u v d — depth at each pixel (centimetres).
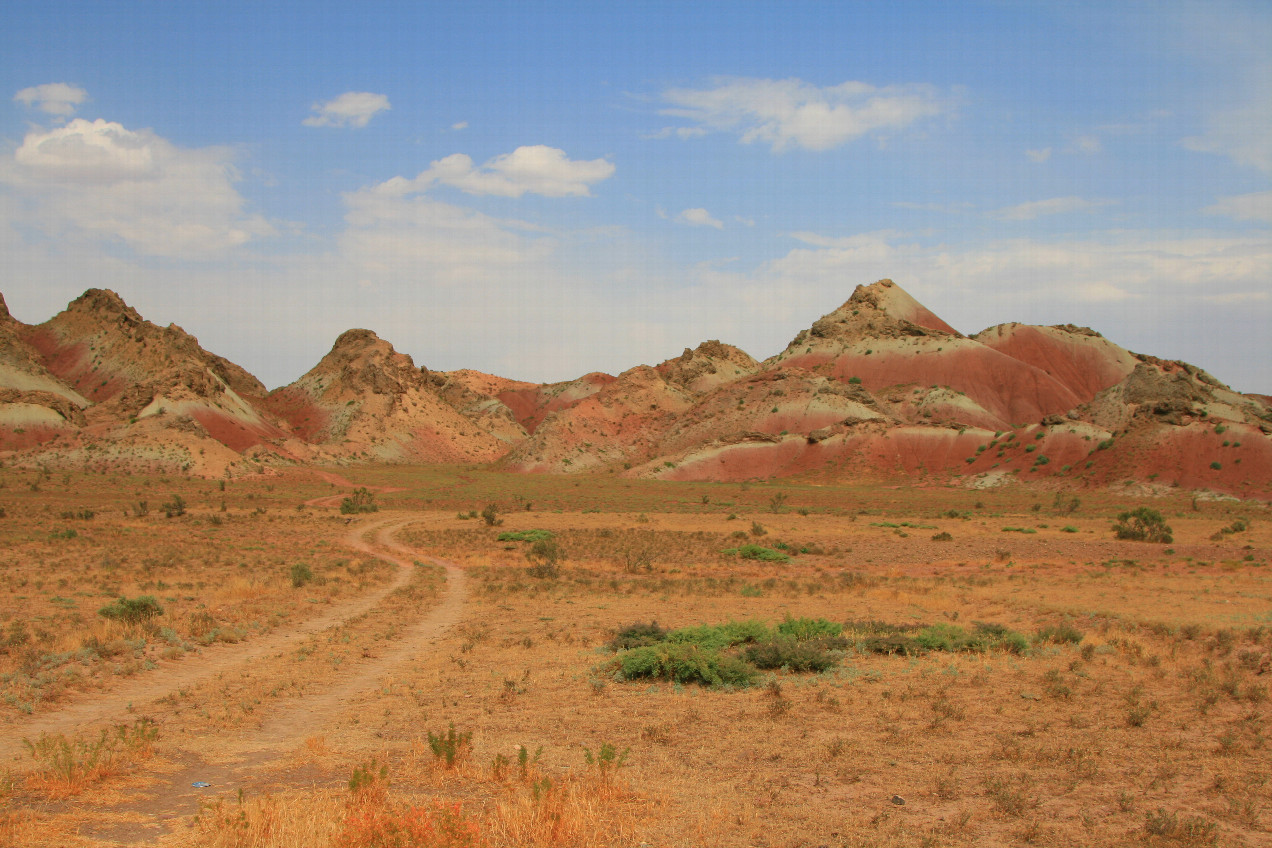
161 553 5497
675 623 3025
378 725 1655
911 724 1625
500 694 1902
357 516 9762
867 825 1108
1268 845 1049
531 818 1076
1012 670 2105
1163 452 16038
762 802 1195
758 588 4147
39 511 8988
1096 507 12500
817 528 8312
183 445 17350
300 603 3462
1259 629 2681
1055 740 1505
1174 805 1188
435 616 3275
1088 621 2992
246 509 10362
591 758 1281
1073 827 1104
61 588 3700
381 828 984
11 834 1020
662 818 1126
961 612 3359
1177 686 1930
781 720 1667
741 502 13038
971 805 1191
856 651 2389
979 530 8238
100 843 1007
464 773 1309
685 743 1514
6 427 19438
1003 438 19550
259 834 1009
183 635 2614
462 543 6856
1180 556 6169
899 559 5897
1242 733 1544
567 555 5994
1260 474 14775
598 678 2066
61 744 1362
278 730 1630
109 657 2259
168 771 1335
